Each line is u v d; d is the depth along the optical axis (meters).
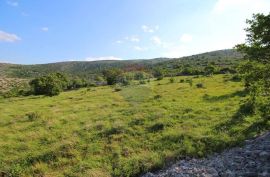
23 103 48.00
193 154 16.88
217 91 39.78
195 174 13.79
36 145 21.62
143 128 23.17
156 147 18.97
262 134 18.23
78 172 16.20
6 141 22.97
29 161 18.44
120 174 15.44
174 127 22.64
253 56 15.79
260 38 15.24
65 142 20.66
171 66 148.88
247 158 14.50
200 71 86.94
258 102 17.28
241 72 16.55
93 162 17.30
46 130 25.30
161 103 33.16
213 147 17.44
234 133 19.42
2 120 31.41
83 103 40.19
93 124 25.36
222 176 13.03
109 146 19.73
